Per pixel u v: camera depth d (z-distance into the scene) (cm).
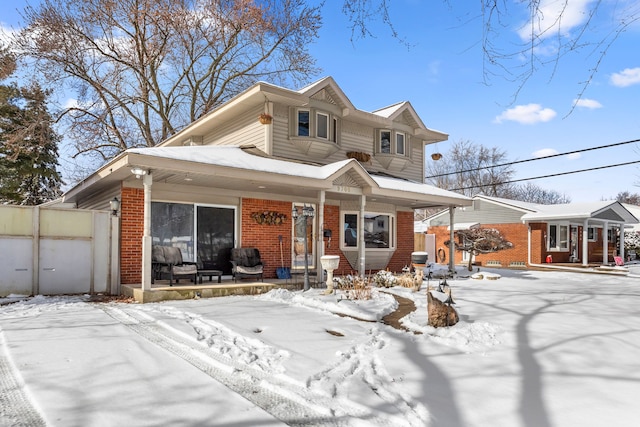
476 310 808
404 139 1730
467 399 382
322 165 1394
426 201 1530
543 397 386
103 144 2262
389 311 812
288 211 1366
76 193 1308
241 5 2048
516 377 438
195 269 1044
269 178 1062
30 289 965
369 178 1256
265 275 1295
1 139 2278
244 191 1271
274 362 491
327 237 1453
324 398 385
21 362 470
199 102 2512
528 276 1692
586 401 376
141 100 2233
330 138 1455
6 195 2441
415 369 465
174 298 933
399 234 1711
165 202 1129
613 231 2964
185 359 496
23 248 959
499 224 2477
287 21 2067
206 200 1204
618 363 480
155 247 1048
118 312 783
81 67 2056
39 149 2183
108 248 1062
